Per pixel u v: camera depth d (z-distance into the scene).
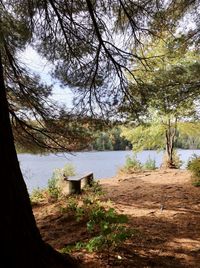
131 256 4.80
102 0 6.71
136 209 8.20
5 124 3.73
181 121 15.96
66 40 7.22
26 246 3.71
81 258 4.54
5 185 3.63
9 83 7.80
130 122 7.94
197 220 7.00
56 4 6.73
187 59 9.20
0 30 6.25
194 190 10.23
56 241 6.07
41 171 22.05
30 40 7.13
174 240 5.65
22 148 9.02
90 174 11.97
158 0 6.71
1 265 3.50
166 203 8.78
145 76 7.70
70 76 7.61
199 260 4.75
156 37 7.23
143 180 12.82
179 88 7.91
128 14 6.81
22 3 6.70
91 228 5.91
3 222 3.57
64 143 8.63
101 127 8.03
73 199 9.21
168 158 16.94
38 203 9.59
